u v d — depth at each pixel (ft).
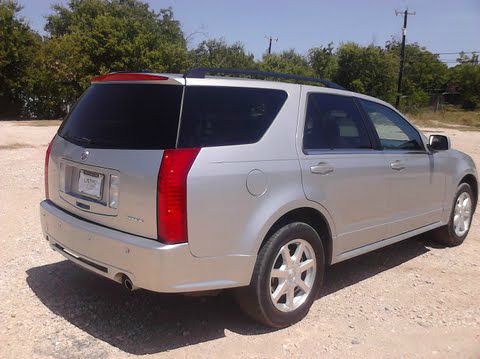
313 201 13.07
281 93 13.19
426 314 14.17
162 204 10.68
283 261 12.69
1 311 13.35
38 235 19.79
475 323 13.73
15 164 37.29
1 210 23.40
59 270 16.30
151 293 14.78
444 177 18.79
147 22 148.66
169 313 13.60
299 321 13.38
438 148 17.90
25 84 116.06
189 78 11.64
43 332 12.35
